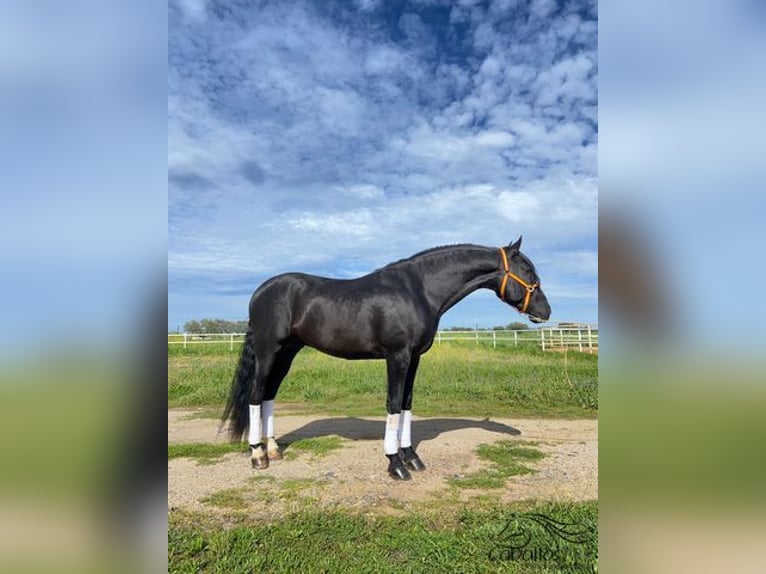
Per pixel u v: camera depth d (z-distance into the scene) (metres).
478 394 8.48
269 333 4.50
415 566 2.64
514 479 4.15
